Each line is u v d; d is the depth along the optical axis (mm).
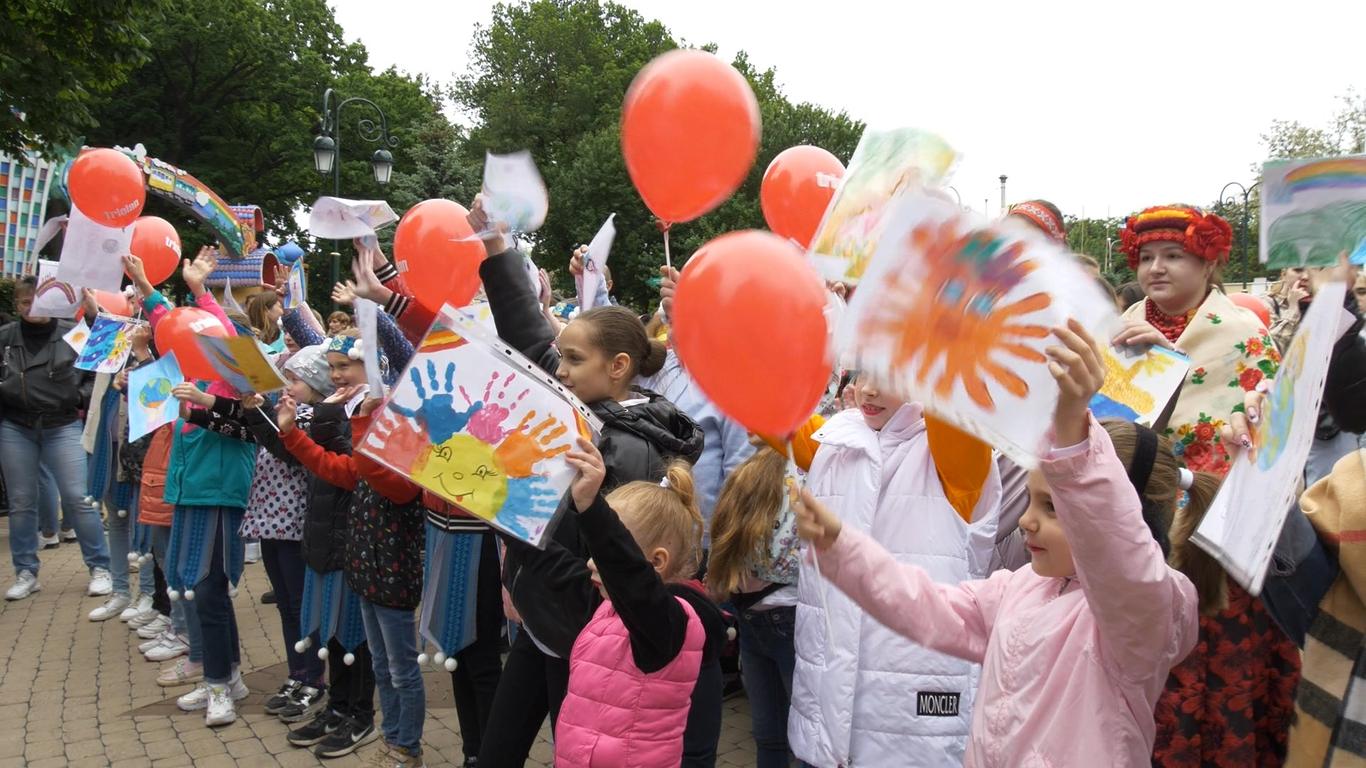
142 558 5863
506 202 3084
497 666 3527
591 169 24875
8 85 10664
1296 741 1734
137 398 4414
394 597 3639
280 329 5383
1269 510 1493
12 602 6570
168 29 25297
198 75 26891
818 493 2725
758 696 3184
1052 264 1408
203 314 4309
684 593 2512
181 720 4535
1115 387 2537
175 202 5727
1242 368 2771
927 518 2537
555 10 36375
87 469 6820
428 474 2139
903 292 1462
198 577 4363
